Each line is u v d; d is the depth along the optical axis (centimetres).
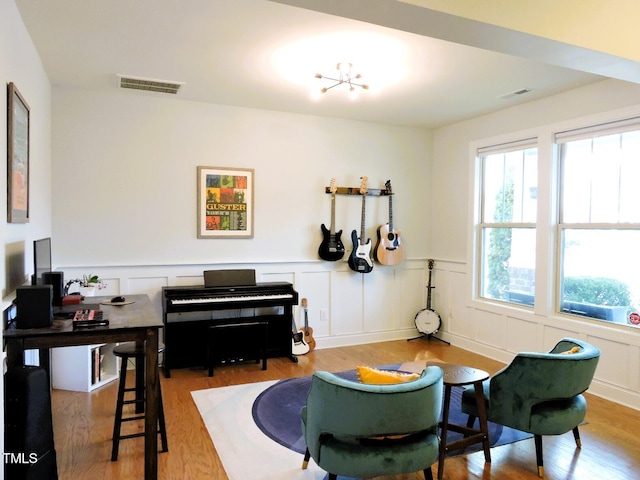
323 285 508
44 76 356
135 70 354
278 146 481
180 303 400
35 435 192
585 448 282
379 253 522
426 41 290
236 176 464
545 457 271
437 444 215
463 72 346
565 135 397
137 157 427
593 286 385
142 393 317
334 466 203
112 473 246
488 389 277
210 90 404
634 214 354
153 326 229
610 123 361
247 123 467
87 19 265
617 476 250
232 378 400
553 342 407
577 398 265
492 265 484
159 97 430
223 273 444
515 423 252
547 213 411
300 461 260
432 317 545
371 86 384
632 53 228
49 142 387
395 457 202
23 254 279
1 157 192
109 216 419
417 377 215
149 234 434
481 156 490
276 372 418
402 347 513
